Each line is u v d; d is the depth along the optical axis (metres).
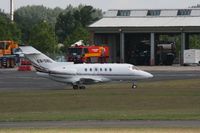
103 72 192.25
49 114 121.38
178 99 153.25
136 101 149.50
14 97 160.62
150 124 101.94
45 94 168.75
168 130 92.06
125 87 193.25
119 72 192.88
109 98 156.00
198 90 179.38
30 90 185.50
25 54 194.38
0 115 120.62
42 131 92.00
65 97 159.62
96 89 186.25
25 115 119.88
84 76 191.75
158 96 160.25
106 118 111.56
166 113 120.88
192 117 112.00
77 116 115.62
